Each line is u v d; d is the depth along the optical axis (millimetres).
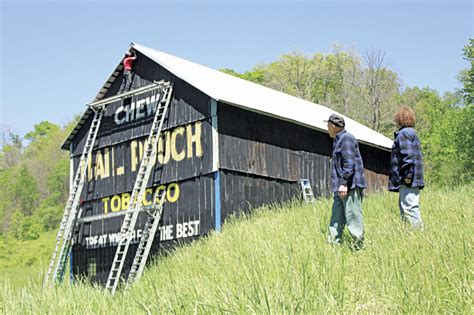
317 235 9141
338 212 8734
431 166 42312
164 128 19438
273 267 7230
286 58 72062
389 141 27984
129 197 20516
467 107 43500
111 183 21297
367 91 61031
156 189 19266
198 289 6578
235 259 8289
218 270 8000
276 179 19516
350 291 6172
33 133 112500
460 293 5324
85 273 21328
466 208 9680
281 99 24672
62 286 8703
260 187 18828
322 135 22219
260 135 19281
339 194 8461
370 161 25078
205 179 17844
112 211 21047
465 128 41938
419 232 7652
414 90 66688
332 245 8320
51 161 82938
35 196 72312
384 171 26000
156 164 19453
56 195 70312
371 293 6062
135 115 20859
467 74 45094
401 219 8914
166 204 18844
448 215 9258
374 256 7008
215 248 11078
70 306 7594
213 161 17672
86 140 22766
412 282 5734
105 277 20547
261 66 78125
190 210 18078
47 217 63844
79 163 22766
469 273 5922
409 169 8836
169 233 18531
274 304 5289
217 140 17750
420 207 11102
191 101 18766
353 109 61094
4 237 59500
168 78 19828
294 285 5957
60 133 89000
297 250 7816
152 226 18406
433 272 5859
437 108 61531
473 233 7215
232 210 17672
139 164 20359
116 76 21922
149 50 21234
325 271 6449
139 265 18297
